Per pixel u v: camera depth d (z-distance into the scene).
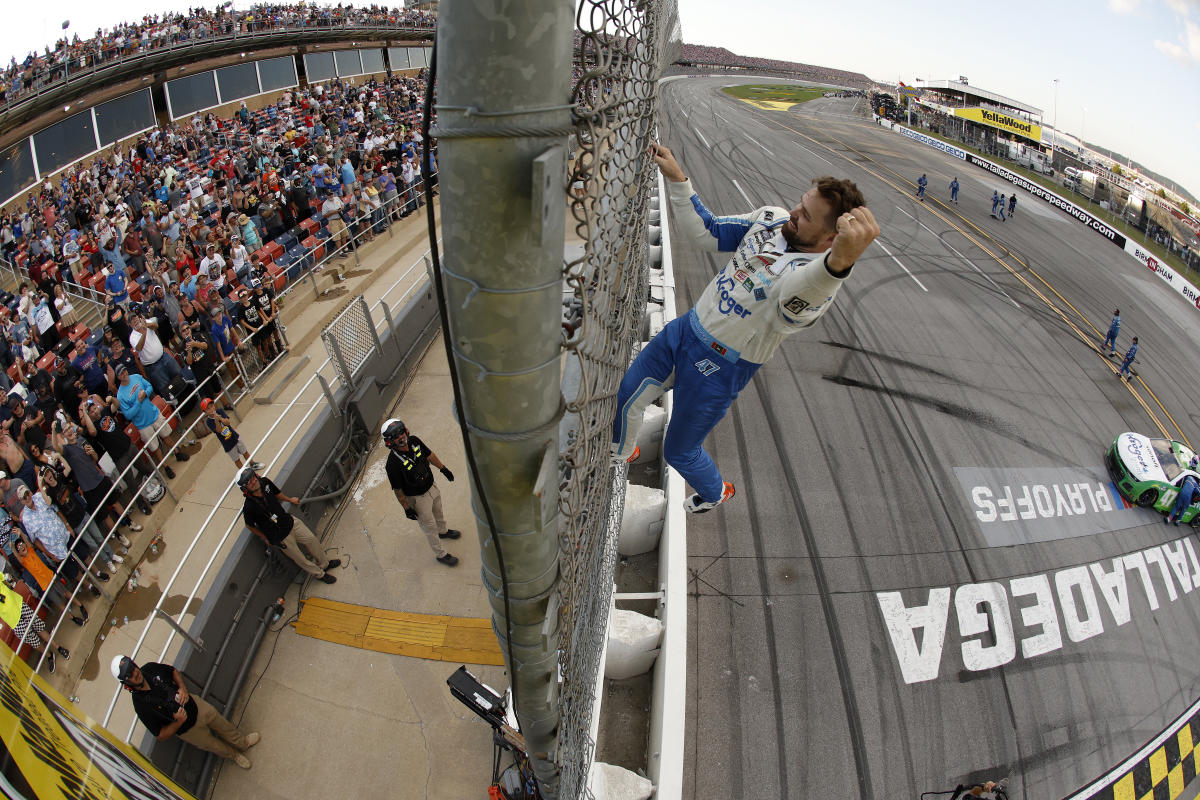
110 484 6.59
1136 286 22.34
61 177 18.52
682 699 5.65
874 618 8.81
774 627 8.52
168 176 15.24
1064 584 9.84
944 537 10.29
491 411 1.18
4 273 12.86
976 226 26.42
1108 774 7.55
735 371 2.28
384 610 5.91
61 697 2.15
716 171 29.42
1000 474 11.80
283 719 5.10
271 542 5.50
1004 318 18.19
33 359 8.66
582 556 2.12
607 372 2.00
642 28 1.83
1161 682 8.67
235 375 8.70
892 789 7.07
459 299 1.07
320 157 15.90
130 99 21.12
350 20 32.84
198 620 4.93
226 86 25.50
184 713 4.25
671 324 2.43
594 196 1.29
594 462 1.97
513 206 0.95
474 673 5.45
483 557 1.56
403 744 4.98
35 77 18.14
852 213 1.57
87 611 5.78
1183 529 11.27
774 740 7.32
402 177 15.99
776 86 80.00
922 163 36.66
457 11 0.83
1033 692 8.25
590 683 3.54
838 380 13.96
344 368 7.55
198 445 7.72
